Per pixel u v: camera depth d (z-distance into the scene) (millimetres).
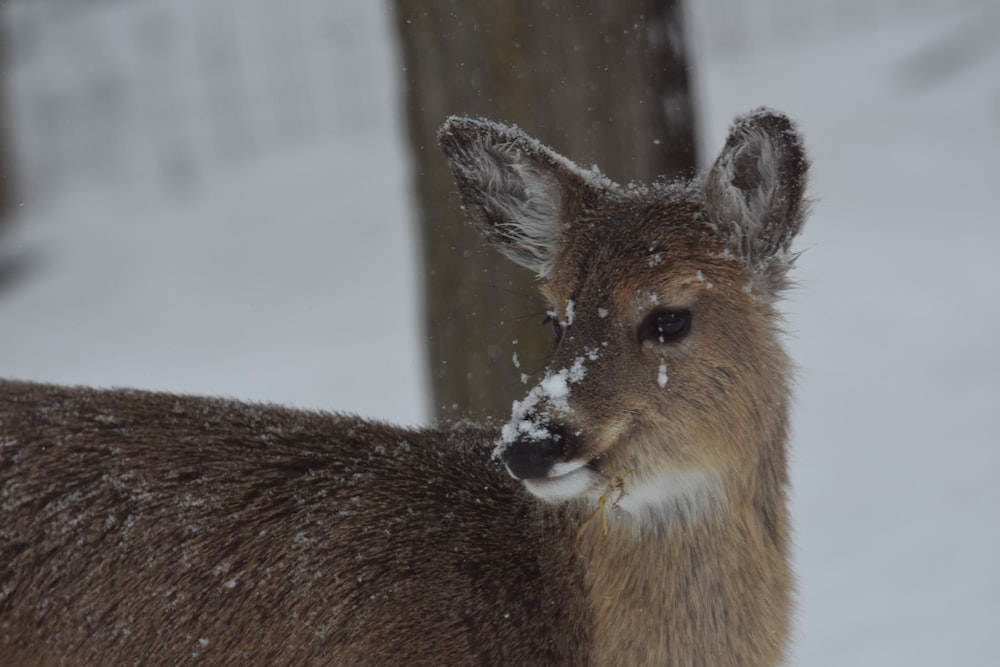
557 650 8039
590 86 10539
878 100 31547
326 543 7961
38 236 32906
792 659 8414
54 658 7879
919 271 22141
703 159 12484
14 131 37281
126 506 7922
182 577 7840
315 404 18469
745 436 7809
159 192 34625
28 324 27203
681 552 7895
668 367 7559
